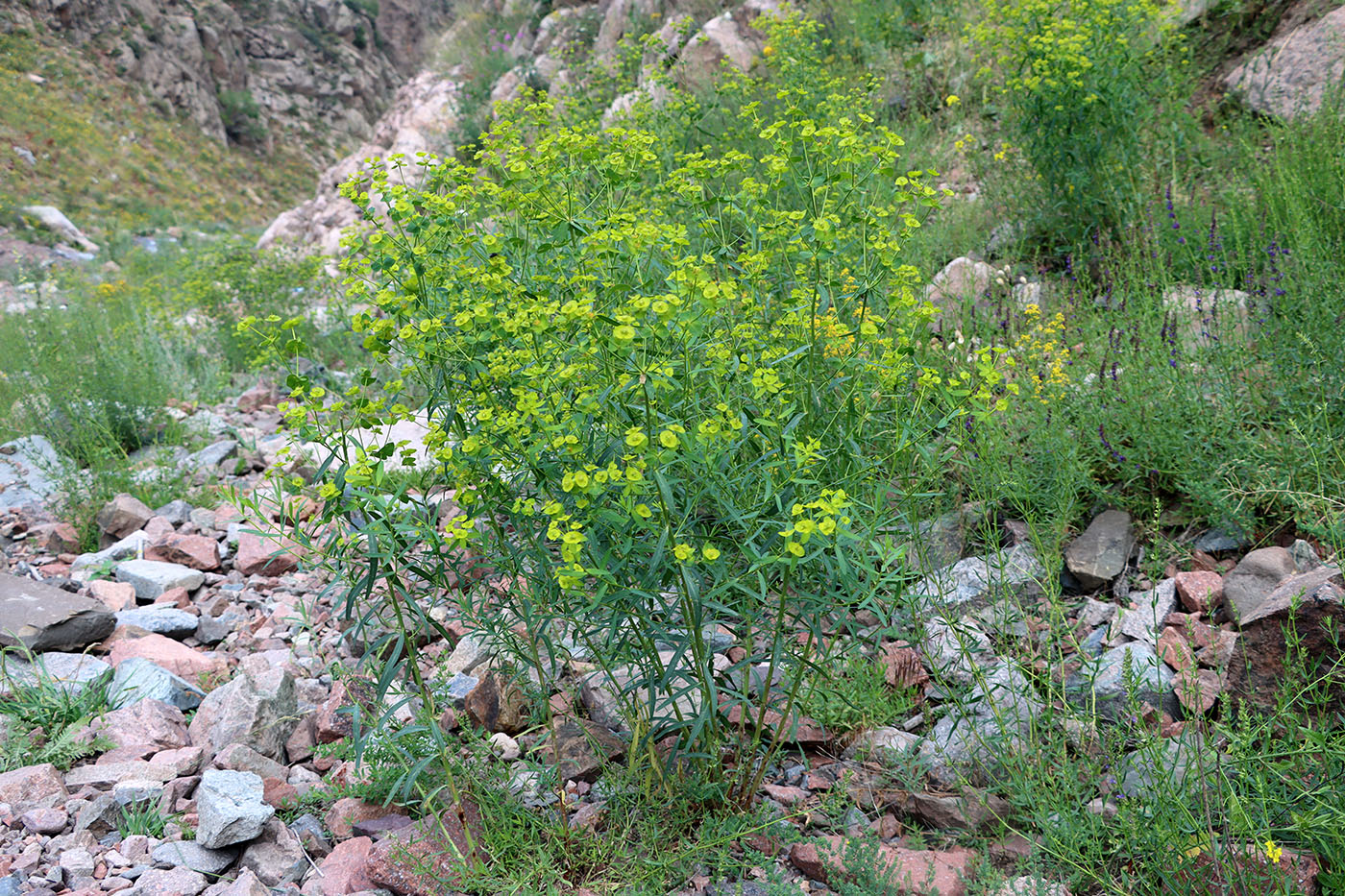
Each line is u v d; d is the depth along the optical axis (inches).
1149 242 194.4
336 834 109.5
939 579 124.5
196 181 1467.8
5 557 199.2
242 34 2004.2
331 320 324.2
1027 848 97.8
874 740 114.7
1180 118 235.6
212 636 166.7
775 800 108.3
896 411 101.4
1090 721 103.5
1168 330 155.6
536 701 118.0
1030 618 126.6
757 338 103.3
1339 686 98.1
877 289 109.0
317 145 1972.2
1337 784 87.7
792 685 102.1
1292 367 144.7
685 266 88.4
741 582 93.7
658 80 255.1
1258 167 202.7
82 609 159.3
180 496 226.5
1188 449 140.6
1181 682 102.3
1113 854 91.6
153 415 267.9
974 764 104.6
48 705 136.6
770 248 120.3
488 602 106.0
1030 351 155.4
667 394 91.4
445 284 101.1
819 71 259.6
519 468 93.9
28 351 311.9
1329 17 235.8
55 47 1482.5
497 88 553.3
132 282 602.9
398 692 106.0
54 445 256.8
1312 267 153.9
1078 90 199.0
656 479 82.1
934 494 114.6
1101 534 140.8
